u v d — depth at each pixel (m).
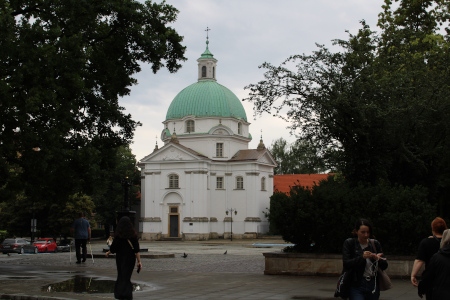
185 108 96.25
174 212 89.94
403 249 21.28
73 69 24.30
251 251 47.69
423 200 21.55
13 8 26.14
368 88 23.27
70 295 15.38
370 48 25.84
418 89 24.23
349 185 23.91
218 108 95.25
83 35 28.42
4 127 23.55
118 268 13.36
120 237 13.36
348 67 24.00
